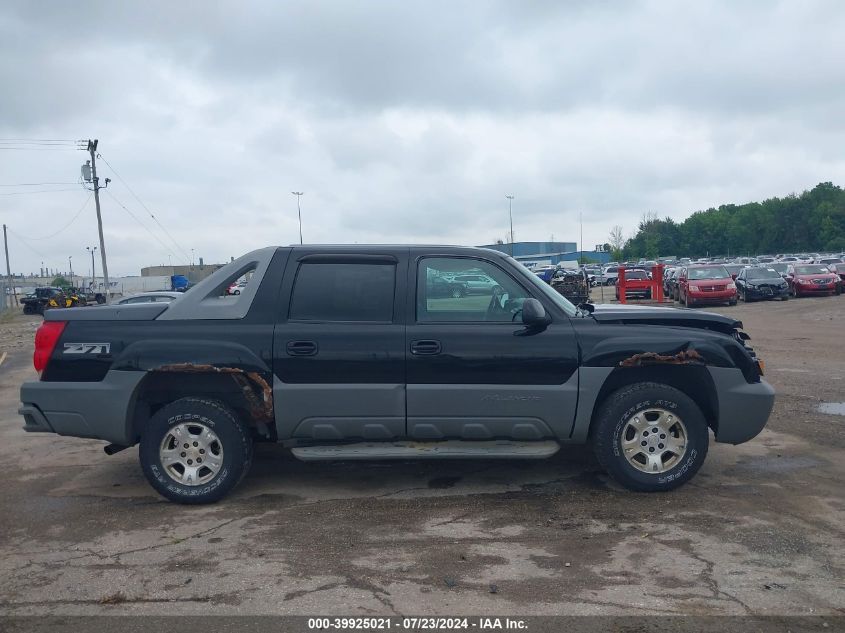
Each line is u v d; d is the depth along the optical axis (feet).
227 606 12.82
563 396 17.98
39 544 15.89
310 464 21.88
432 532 16.16
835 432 24.27
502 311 18.60
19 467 22.38
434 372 17.98
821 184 377.71
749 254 391.86
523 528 16.30
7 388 40.88
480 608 12.58
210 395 18.76
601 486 19.22
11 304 182.09
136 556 15.11
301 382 18.07
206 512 17.79
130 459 23.18
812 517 16.61
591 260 331.36
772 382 33.71
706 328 18.93
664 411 18.19
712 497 18.07
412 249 18.85
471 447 18.35
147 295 55.93
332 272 18.67
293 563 14.60
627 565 14.21
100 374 18.26
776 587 13.20
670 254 440.86
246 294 18.58
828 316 70.74
